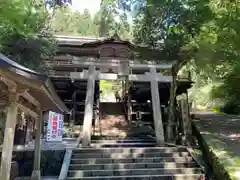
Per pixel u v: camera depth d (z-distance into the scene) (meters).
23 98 5.24
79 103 16.27
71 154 9.06
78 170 8.18
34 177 7.52
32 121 10.52
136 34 11.48
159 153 9.37
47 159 9.09
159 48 11.29
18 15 7.47
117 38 12.77
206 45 8.85
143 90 17.14
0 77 3.98
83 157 9.10
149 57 11.48
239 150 8.05
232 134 9.93
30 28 8.87
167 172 8.24
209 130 10.67
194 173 8.24
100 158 8.91
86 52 13.58
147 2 10.25
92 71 12.54
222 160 7.30
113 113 18.03
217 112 17.73
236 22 7.47
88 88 12.12
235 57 8.94
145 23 10.82
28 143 11.44
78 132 15.08
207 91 16.77
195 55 10.23
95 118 15.57
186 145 10.48
